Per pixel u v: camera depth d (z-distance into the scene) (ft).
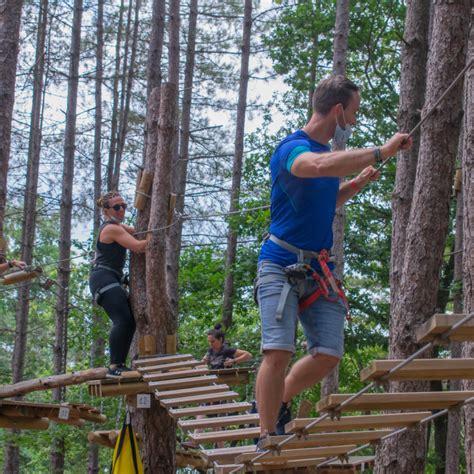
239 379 28.04
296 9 63.57
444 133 23.94
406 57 29.84
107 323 58.75
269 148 65.46
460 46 23.79
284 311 12.28
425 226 24.04
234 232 57.67
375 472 24.52
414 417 13.85
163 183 29.09
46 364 98.02
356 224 56.13
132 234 29.17
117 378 26.78
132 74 76.18
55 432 52.85
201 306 58.39
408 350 23.70
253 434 17.02
